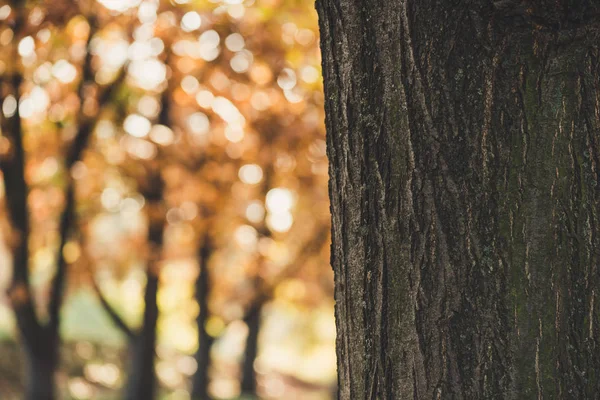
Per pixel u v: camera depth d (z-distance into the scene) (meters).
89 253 10.63
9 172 7.87
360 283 1.58
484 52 1.43
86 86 7.75
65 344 18.69
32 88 7.62
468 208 1.45
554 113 1.42
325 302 14.15
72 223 8.52
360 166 1.56
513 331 1.43
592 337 1.41
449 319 1.46
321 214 11.17
